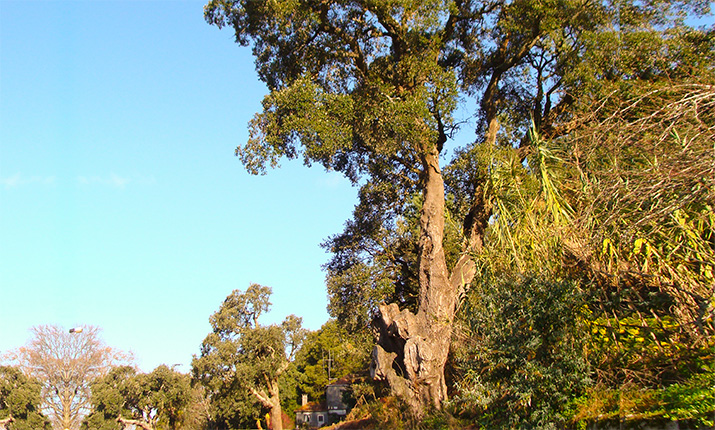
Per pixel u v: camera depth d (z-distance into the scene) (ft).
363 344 83.25
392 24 63.36
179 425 222.07
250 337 172.65
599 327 31.68
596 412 26.35
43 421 199.93
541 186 40.73
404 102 57.72
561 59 63.62
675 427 21.49
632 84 50.37
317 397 240.12
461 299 49.73
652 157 33.42
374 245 84.84
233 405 174.50
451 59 71.87
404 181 79.25
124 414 215.92
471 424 42.19
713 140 29.27
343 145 59.67
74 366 208.64
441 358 55.62
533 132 43.45
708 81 38.17
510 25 63.31
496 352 32.48
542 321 31.17
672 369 27.32
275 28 64.23
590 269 32.99
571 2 60.54
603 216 33.30
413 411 54.24
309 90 59.16
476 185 66.80
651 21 65.36
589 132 39.42
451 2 60.95
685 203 27.96
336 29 64.85
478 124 77.10
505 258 40.60
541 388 29.73
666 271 29.60
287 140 62.03
